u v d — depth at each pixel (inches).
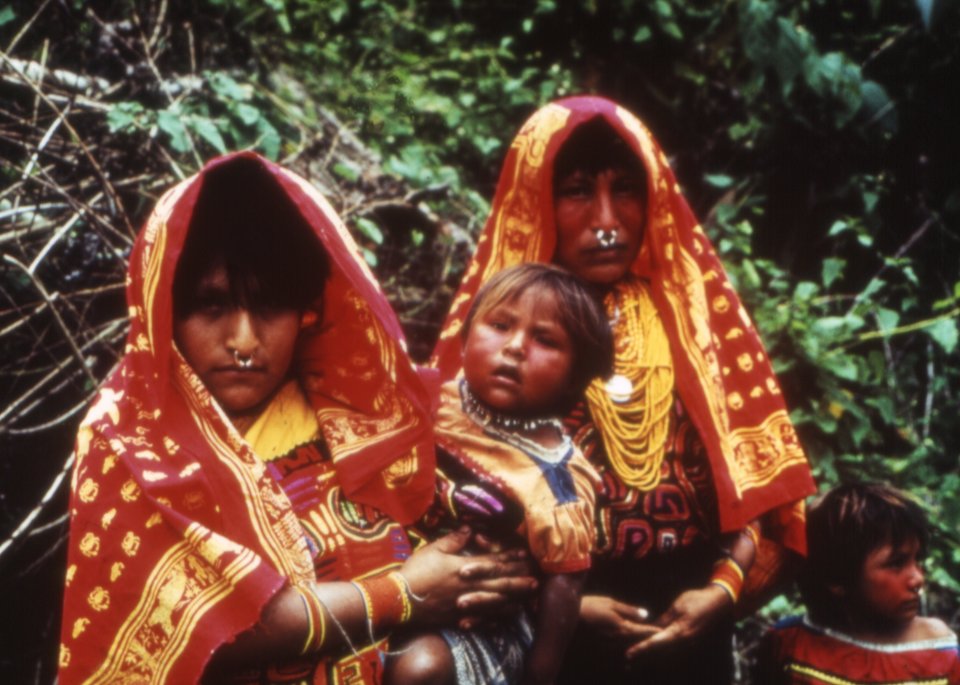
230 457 81.0
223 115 160.1
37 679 137.9
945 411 199.3
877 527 125.0
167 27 164.1
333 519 85.8
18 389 142.3
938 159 220.5
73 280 144.9
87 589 79.0
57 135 147.7
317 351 90.4
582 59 223.1
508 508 93.5
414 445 89.4
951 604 184.1
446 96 207.8
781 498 120.3
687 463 116.6
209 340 82.9
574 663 110.6
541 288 96.6
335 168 164.2
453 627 88.7
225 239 82.7
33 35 155.9
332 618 80.7
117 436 80.4
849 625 127.9
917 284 206.1
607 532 111.1
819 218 220.4
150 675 77.2
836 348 188.1
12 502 141.9
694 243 122.9
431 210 177.5
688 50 221.3
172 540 78.5
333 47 191.9
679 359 117.9
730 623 117.0
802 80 215.6
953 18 215.5
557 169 118.4
